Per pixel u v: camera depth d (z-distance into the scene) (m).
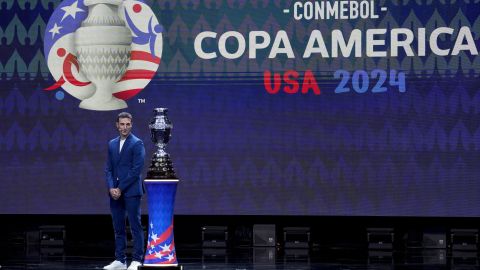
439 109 10.44
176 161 10.72
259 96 10.63
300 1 10.59
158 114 8.00
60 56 10.88
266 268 9.19
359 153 10.53
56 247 11.23
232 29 10.68
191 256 10.33
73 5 10.89
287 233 11.18
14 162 10.88
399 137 10.48
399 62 10.48
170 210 7.89
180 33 10.74
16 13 10.91
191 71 10.71
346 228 11.17
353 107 10.53
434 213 10.46
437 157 10.45
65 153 10.83
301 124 10.59
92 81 10.84
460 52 10.41
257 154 10.64
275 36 10.62
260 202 10.65
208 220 11.34
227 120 10.68
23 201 10.88
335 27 10.55
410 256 10.38
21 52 10.91
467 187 10.41
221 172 10.69
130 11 10.82
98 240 11.49
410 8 10.46
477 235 10.86
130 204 8.41
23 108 10.88
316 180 10.59
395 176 10.48
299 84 10.59
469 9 10.38
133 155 8.45
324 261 9.84
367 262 9.77
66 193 10.84
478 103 10.38
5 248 11.06
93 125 10.82
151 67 10.78
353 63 10.54
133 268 8.39
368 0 10.52
